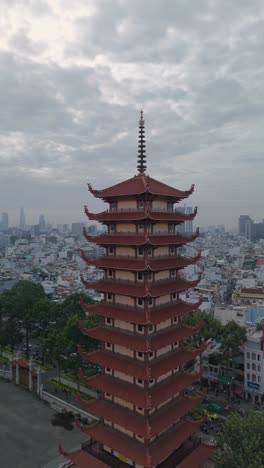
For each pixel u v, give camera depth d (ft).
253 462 157.48
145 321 151.02
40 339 371.56
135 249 162.81
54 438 245.86
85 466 167.84
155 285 162.61
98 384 169.78
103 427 171.83
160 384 163.02
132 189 163.12
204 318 330.75
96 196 172.86
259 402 306.35
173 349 173.68
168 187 176.55
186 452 172.14
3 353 407.85
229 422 189.67
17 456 227.20
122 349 166.40
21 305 391.86
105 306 173.37
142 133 175.83
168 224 173.88
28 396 305.53
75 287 619.67
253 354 309.63
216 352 336.29
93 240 175.22
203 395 183.32
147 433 147.13
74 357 309.83
